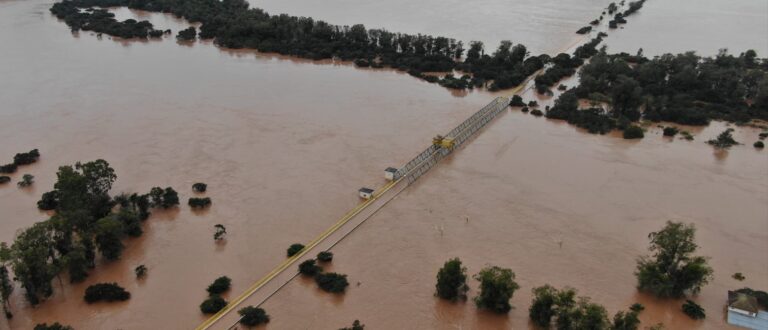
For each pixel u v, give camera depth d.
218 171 89.50
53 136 101.75
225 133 103.75
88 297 60.38
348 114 114.88
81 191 73.56
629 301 62.09
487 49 166.88
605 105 122.50
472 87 134.62
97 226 65.81
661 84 131.12
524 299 62.03
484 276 59.31
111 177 80.31
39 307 59.91
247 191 83.75
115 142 99.44
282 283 64.12
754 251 71.69
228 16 186.00
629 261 69.12
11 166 89.00
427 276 65.69
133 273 65.75
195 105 117.38
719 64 144.38
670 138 106.94
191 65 146.12
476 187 86.88
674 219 78.62
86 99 119.69
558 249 71.44
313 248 70.38
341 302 61.38
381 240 72.69
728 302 60.84
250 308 58.41
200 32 176.75
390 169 87.94
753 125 113.25
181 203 80.19
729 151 101.31
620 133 108.75
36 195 82.81
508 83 136.00
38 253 58.50
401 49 159.62
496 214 79.31
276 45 159.50
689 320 59.47
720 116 116.62
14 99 119.00
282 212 78.44
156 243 71.31
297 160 93.88
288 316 59.16
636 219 78.50
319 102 121.44
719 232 75.75
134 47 162.00
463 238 73.38
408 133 106.00
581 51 158.25
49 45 161.25
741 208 81.88
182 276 65.19
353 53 155.38
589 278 65.81
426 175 90.56
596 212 80.19
